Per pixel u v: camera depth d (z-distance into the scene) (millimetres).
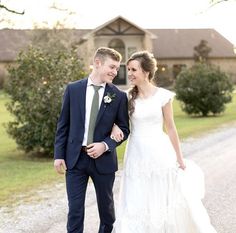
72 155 4188
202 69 21312
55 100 11008
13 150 12867
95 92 4203
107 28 42031
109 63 4160
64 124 4285
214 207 6020
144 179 4340
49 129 11141
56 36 32781
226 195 6648
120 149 12164
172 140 4418
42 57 11195
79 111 4184
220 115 21875
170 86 43969
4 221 5617
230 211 5812
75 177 4215
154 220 4254
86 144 4172
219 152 10742
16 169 9820
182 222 4320
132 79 4352
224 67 49625
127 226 4254
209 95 20859
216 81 20969
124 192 4438
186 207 4320
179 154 4410
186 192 4336
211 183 7488
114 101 4219
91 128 4180
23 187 7688
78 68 11422
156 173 4324
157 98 4371
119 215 4348
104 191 4289
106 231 4414
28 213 5969
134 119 4391
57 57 11312
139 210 4277
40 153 12078
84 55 33062
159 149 4359
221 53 49562
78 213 4199
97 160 4195
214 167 8898
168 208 4297
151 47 42469
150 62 4336
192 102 21234
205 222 4336
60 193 7125
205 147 11617
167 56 48219
